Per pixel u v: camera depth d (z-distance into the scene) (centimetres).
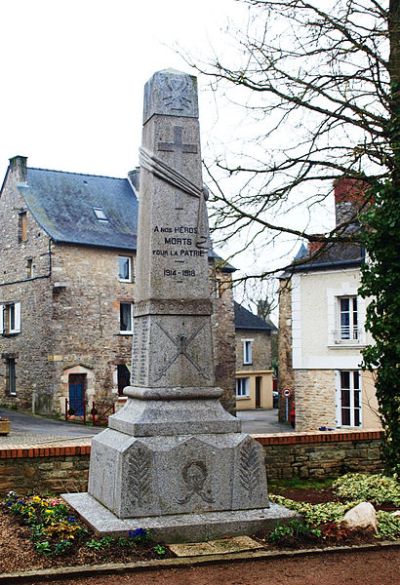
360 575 654
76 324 2925
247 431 2886
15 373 3122
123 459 746
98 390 2967
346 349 2300
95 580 628
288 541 725
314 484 1130
